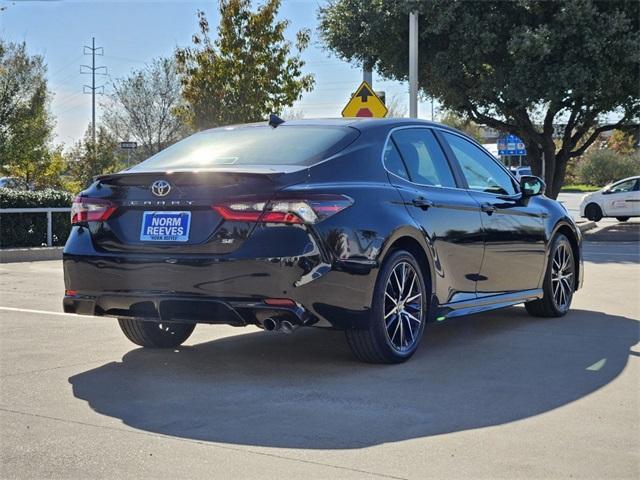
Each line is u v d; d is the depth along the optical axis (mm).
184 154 5883
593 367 5504
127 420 4301
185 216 5160
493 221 6613
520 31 21047
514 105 23672
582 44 21094
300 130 5871
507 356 5871
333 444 3893
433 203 5922
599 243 18891
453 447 3848
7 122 40938
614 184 28172
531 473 3512
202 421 4273
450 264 6062
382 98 16984
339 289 5066
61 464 3635
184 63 21859
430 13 21750
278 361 5727
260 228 4977
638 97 22578
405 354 5617
